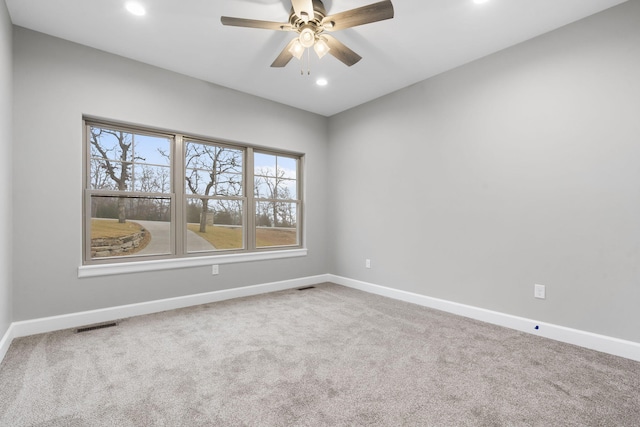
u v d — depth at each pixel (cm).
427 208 325
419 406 151
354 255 409
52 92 248
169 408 148
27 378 174
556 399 157
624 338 207
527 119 252
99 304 269
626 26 206
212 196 347
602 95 216
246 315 289
